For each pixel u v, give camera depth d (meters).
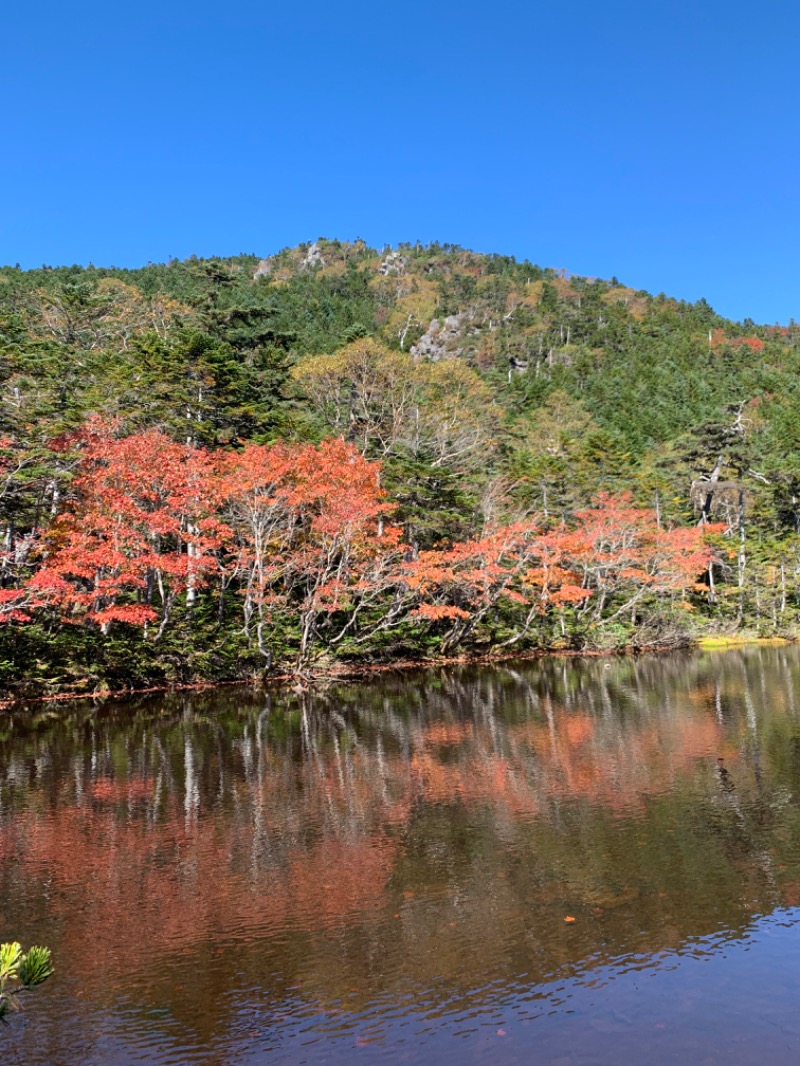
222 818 10.82
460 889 8.12
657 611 39.56
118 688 23.53
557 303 143.62
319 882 8.39
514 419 64.94
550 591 35.34
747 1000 5.89
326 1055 5.24
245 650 25.22
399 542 30.42
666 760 13.90
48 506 25.09
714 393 90.31
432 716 19.27
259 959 6.67
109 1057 5.26
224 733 17.33
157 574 25.36
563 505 44.47
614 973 6.34
